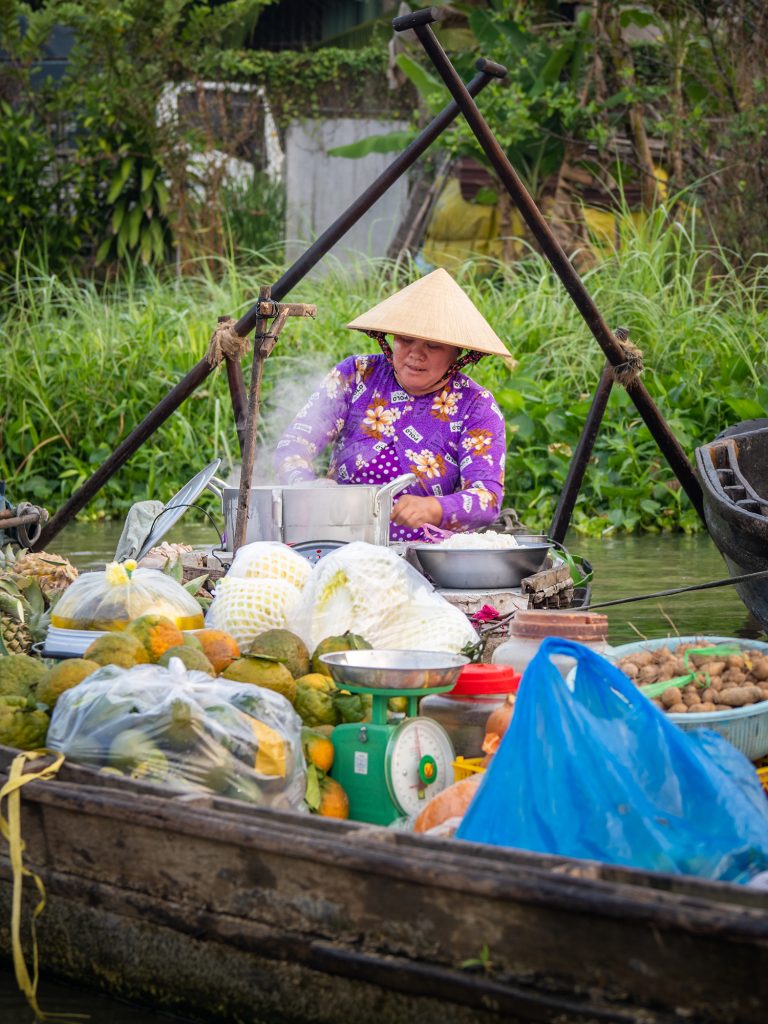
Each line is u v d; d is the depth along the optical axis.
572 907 2.06
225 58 17.03
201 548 5.46
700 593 6.50
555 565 4.99
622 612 5.98
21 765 2.84
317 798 3.01
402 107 18.53
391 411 5.29
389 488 4.54
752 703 3.06
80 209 16.67
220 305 13.04
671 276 13.49
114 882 2.69
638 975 2.04
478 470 5.11
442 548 4.43
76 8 16.03
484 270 15.79
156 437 11.84
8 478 11.88
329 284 13.30
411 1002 2.27
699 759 2.55
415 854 2.28
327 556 3.84
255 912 2.46
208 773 2.82
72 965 2.79
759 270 12.33
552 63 14.35
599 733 2.54
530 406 11.01
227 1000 2.53
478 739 3.18
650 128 14.98
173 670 2.97
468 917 2.20
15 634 4.20
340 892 2.34
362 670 2.99
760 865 2.43
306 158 18.66
